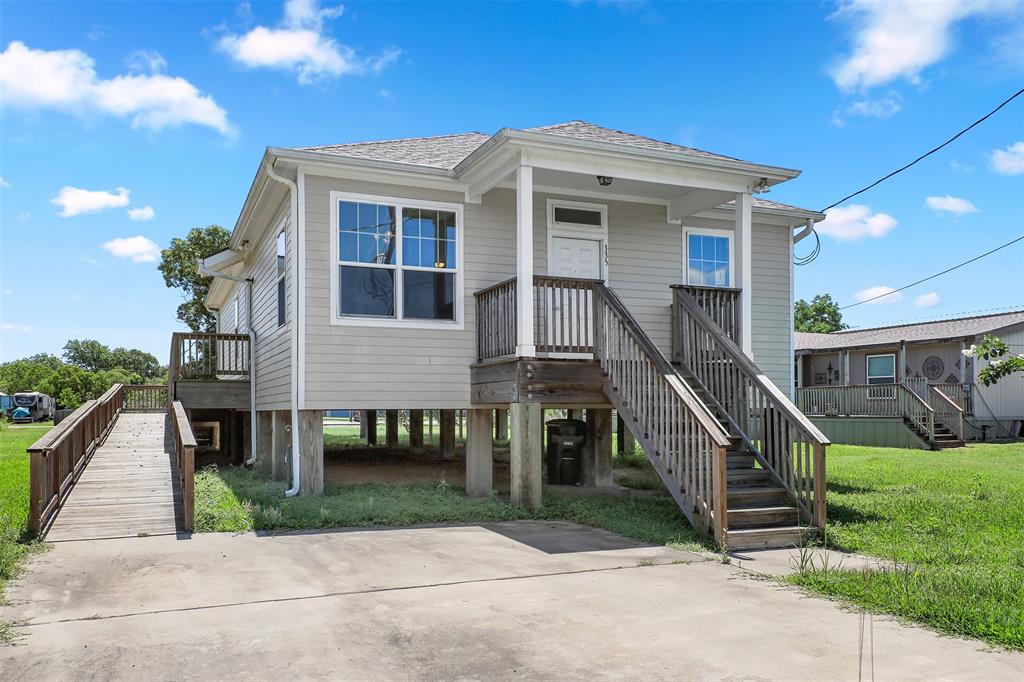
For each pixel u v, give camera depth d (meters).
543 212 11.75
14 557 6.84
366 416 22.64
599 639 4.64
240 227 13.92
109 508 9.13
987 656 4.28
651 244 12.49
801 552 7.15
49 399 45.44
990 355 13.50
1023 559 6.58
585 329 10.11
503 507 9.77
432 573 6.46
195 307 34.25
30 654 4.37
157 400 23.02
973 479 12.34
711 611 5.27
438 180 10.98
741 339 10.88
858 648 4.45
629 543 7.86
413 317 10.91
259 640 4.64
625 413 9.48
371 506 9.59
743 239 10.96
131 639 4.66
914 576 5.87
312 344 10.34
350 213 10.66
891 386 21.69
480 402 10.84
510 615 5.17
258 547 7.59
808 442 8.23
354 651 4.44
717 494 7.56
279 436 12.42
